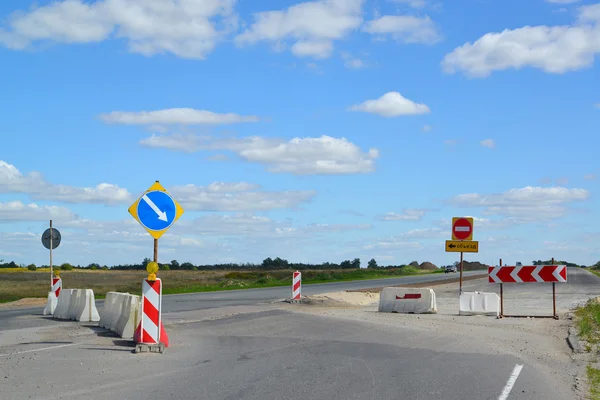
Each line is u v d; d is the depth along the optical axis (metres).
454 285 49.44
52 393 9.23
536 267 22.30
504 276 22.62
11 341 15.33
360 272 95.56
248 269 142.50
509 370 11.34
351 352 13.23
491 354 13.27
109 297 18.73
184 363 11.88
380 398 8.89
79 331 17.53
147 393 9.22
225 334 16.48
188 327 18.20
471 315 22.98
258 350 13.54
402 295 24.25
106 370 11.13
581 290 40.41
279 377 10.40
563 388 9.90
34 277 81.88
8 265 128.38
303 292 40.81
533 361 12.52
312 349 13.66
